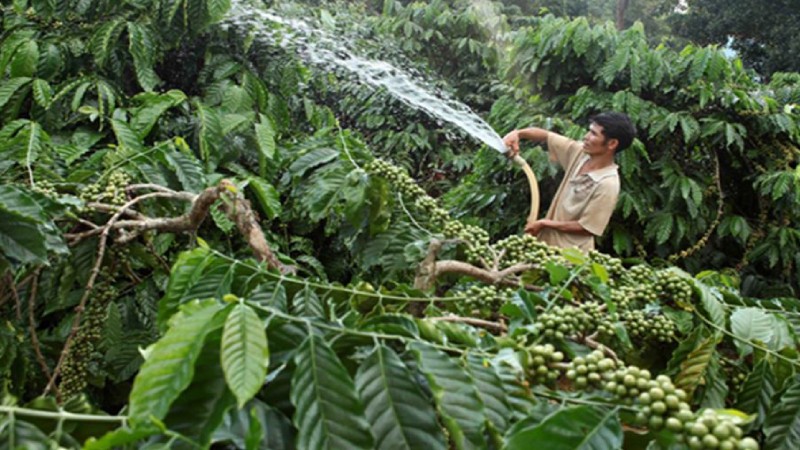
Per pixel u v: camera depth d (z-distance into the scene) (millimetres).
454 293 1220
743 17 10453
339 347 690
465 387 634
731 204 3334
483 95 4457
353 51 3678
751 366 1046
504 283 1169
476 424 611
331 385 596
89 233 1080
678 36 11945
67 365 1052
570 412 614
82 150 1746
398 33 4543
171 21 2309
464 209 3242
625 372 668
